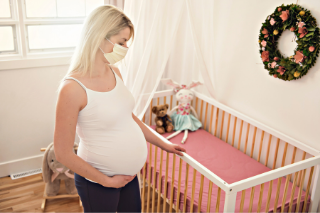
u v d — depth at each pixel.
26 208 2.21
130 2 1.88
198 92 2.67
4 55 2.40
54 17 2.54
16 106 2.46
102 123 1.11
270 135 2.12
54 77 2.54
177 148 1.60
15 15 2.37
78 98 1.04
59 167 2.13
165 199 1.93
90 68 1.06
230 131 2.50
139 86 2.01
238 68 2.30
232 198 1.38
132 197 1.36
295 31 1.81
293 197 1.75
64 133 1.03
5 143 2.50
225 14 2.32
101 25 1.04
